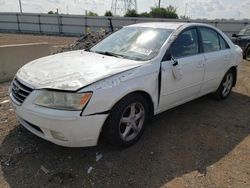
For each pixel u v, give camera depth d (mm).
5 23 35250
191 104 5090
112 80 2943
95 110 2789
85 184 2670
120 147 3285
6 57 6352
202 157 3248
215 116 4535
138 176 2834
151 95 3430
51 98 2738
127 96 3102
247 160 3230
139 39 4000
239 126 4188
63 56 3857
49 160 3031
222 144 3586
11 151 3170
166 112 4617
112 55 3799
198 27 4414
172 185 2721
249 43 11164
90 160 3066
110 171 2893
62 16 33438
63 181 2697
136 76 3172
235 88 6379
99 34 12328
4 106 4609
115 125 3039
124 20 32031
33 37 26109
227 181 2814
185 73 3920
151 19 31109
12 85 3328
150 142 3533
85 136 2824
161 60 3549
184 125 4109
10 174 2768
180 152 3330
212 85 4820
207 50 4512
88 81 2824
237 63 5352
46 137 2885
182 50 3957
